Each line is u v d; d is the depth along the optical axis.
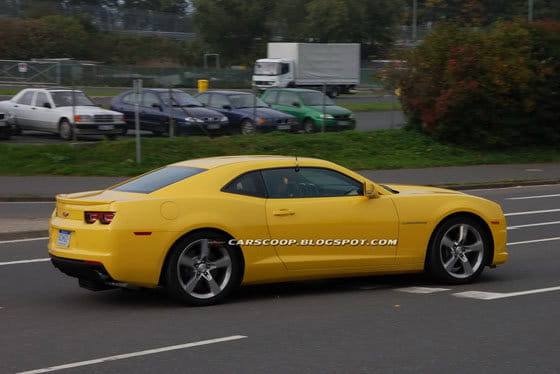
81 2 90.94
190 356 6.62
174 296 8.39
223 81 58.62
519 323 7.75
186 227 8.29
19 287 9.77
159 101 28.80
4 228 13.85
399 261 9.35
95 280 8.43
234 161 8.94
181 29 84.69
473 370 6.21
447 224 9.58
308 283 9.99
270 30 78.62
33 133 31.41
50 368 6.31
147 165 23.72
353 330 7.49
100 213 8.16
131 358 6.57
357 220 9.06
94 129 27.33
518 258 11.79
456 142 29.59
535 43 29.75
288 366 6.31
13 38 68.69
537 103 29.80
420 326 7.64
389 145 28.52
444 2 69.31
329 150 27.41
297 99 32.31
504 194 21.23
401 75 29.83
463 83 27.97
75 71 54.56
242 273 8.67
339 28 75.94
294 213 8.80
